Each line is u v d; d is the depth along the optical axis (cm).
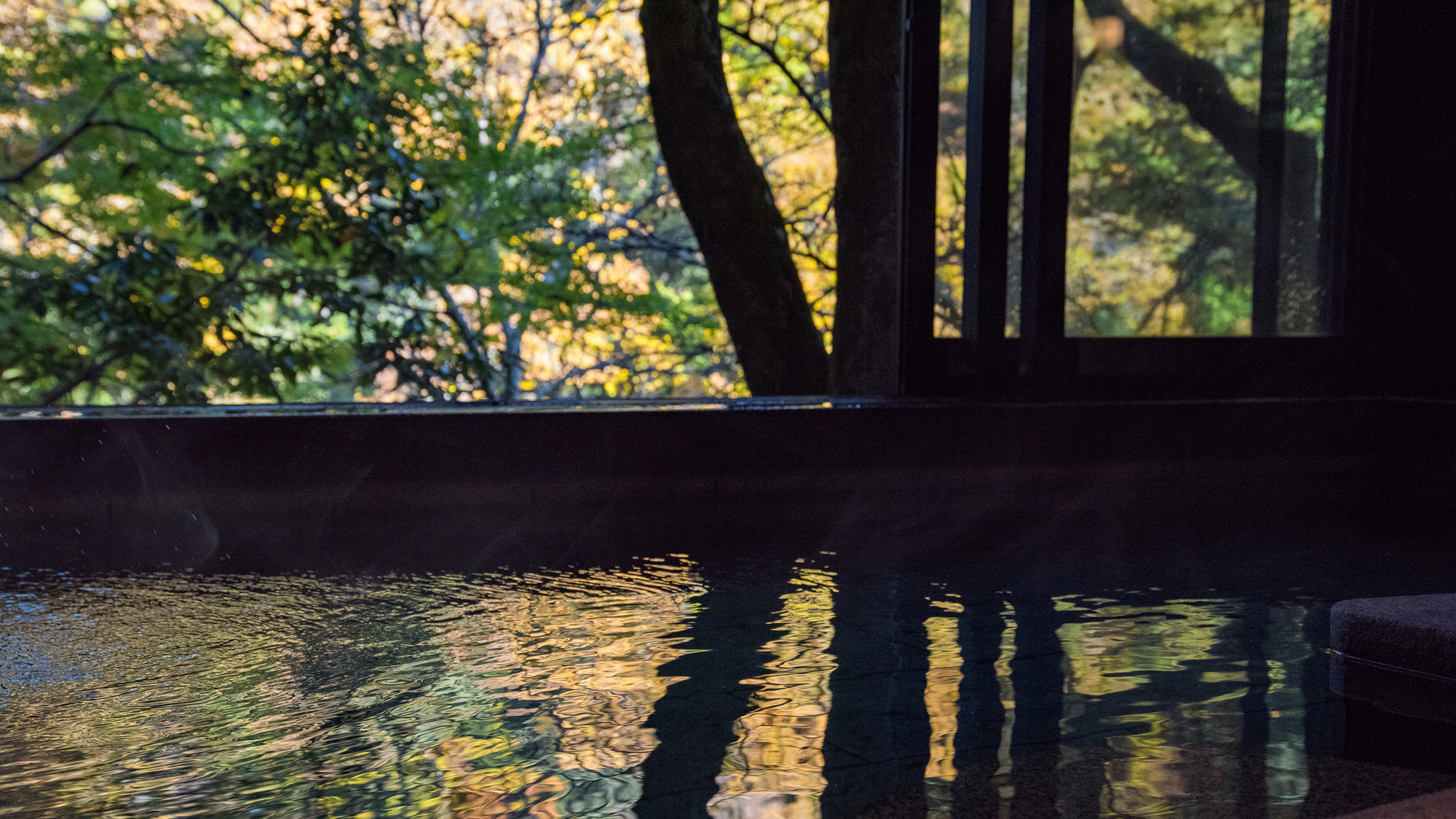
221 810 159
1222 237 635
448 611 295
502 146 1234
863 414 493
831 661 246
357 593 317
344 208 1052
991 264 576
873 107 688
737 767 176
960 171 579
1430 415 568
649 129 1414
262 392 1106
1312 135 645
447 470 442
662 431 466
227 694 218
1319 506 517
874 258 698
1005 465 517
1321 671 243
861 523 458
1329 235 652
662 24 735
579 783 169
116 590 318
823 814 158
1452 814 151
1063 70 567
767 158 1421
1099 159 609
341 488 432
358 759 180
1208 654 257
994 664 245
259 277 1160
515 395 1492
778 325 757
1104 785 171
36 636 265
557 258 1273
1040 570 363
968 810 159
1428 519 480
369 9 1260
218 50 1162
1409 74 645
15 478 405
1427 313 659
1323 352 643
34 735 193
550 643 261
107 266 988
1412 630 241
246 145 1103
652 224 1499
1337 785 172
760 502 480
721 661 245
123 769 175
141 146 1167
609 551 389
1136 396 605
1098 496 530
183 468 418
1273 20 632
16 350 1073
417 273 1102
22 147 1202
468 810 158
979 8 567
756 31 1330
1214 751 188
